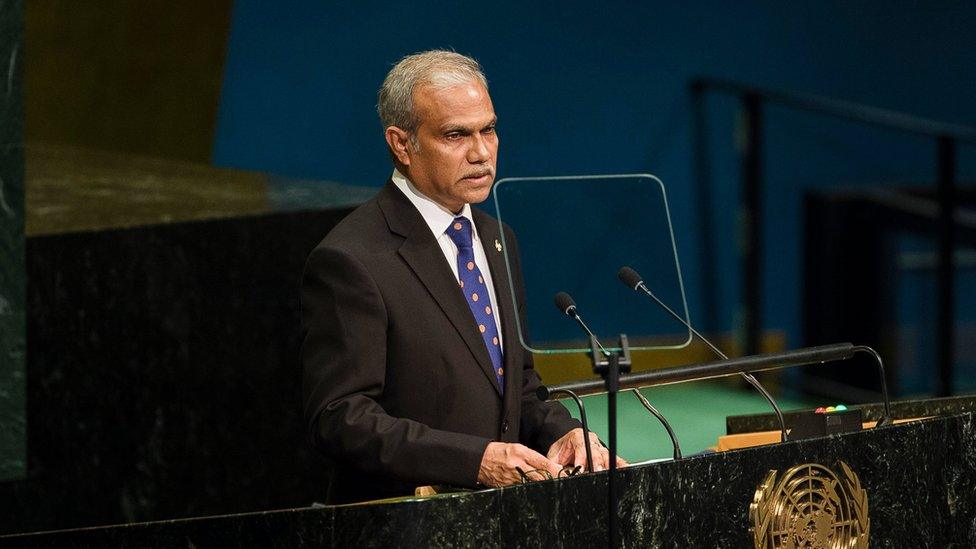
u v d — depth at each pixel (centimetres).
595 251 908
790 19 2573
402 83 936
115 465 1714
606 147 2402
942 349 2275
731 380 2434
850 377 2553
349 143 2055
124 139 1661
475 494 746
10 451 1611
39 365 1716
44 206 1656
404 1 2136
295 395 1677
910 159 2650
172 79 1694
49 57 1570
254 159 1980
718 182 2503
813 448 863
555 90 2348
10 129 1562
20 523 1736
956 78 2659
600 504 789
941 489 926
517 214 905
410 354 912
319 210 1667
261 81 1989
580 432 939
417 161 935
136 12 1641
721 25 2508
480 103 927
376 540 738
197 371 1697
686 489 814
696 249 2505
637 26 2427
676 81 2469
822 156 2623
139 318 1703
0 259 1574
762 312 2522
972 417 947
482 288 959
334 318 901
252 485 1688
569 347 830
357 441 860
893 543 898
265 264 1680
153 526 806
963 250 2491
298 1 2020
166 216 1695
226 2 1705
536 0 2320
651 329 900
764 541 837
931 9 2647
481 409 923
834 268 2567
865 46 2623
